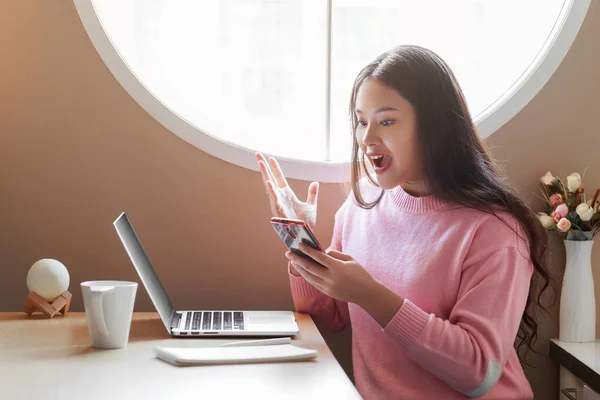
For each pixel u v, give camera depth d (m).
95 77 1.60
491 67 11.42
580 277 1.62
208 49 12.74
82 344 1.16
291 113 13.56
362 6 13.33
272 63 13.52
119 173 1.62
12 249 1.62
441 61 1.31
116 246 1.63
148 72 11.88
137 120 1.61
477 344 1.13
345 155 1.75
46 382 0.94
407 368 1.27
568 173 1.68
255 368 1.02
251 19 13.45
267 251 1.65
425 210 1.30
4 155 1.60
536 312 1.69
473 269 1.20
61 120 1.60
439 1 12.86
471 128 1.31
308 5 13.34
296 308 1.51
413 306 1.15
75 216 1.62
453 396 1.22
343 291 1.15
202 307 1.65
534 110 1.67
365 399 1.33
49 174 1.61
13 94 1.59
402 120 1.26
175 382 0.94
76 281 1.63
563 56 1.66
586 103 1.67
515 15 9.24
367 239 1.39
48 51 1.59
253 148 1.66
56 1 1.58
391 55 1.30
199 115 1.80
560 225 1.55
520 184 1.68
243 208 1.64
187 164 1.63
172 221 1.64
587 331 1.62
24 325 1.30
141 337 1.23
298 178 1.64
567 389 1.54
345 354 1.66
